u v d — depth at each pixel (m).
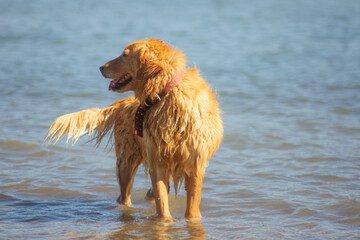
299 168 10.82
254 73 24.50
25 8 65.56
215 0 81.31
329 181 9.89
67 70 24.89
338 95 18.95
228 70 25.30
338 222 7.77
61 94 19.17
